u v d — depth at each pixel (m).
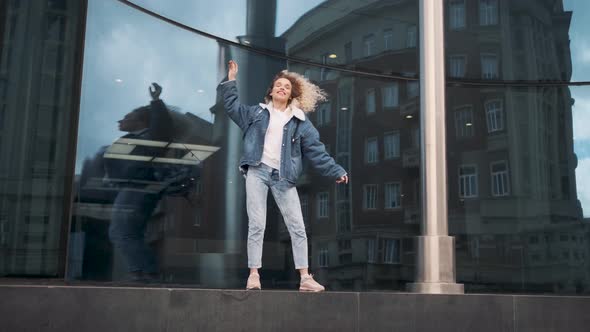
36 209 5.35
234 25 6.74
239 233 6.48
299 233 4.79
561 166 7.36
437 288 5.21
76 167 5.60
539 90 7.48
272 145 4.82
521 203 7.14
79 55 5.72
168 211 6.11
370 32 7.20
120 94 5.99
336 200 6.69
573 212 7.28
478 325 4.58
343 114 6.93
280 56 6.85
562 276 7.09
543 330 4.72
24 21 5.47
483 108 7.28
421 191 5.59
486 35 7.39
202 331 3.98
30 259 5.28
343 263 6.61
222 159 6.52
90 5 5.88
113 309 3.84
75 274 5.50
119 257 5.77
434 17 5.83
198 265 6.19
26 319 3.70
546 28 7.60
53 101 5.55
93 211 5.68
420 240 5.41
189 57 6.47
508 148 7.25
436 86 5.73
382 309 4.38
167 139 6.22
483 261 6.88
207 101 6.53
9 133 5.30
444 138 5.67
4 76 5.32
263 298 4.12
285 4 6.96
